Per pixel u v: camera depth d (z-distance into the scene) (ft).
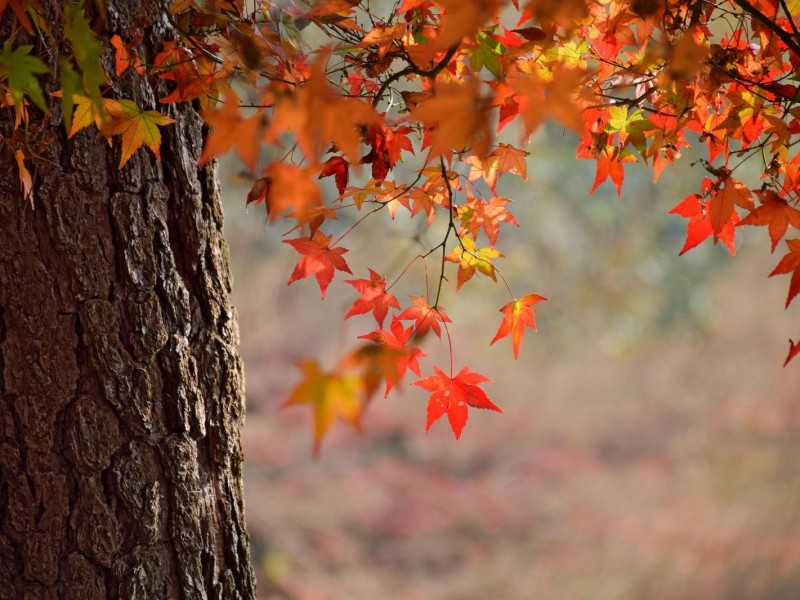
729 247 9.81
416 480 38.96
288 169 8.75
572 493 37.60
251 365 46.24
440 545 34.99
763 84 9.66
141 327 9.62
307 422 42.96
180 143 9.70
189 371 9.70
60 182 9.54
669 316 48.88
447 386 9.64
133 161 9.62
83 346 9.59
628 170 47.03
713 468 35.12
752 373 40.34
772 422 36.27
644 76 9.66
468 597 31.83
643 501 35.47
